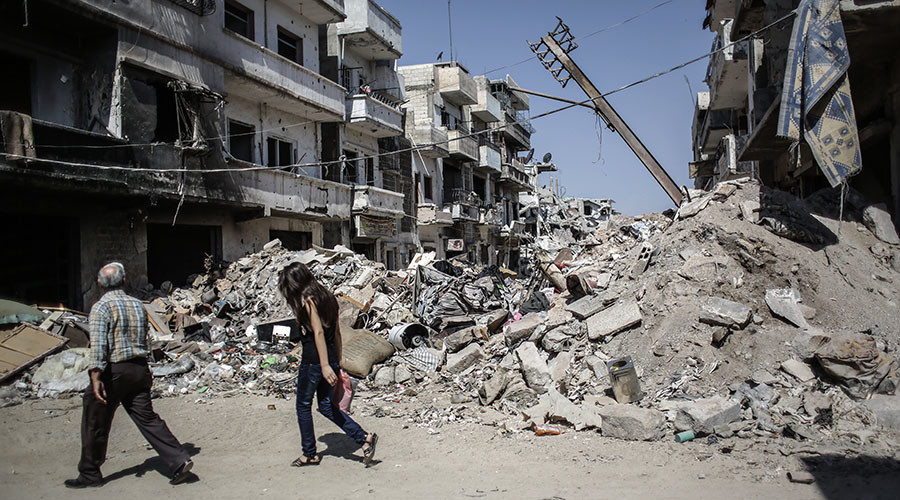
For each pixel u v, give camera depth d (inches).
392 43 1112.2
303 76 829.8
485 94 1664.6
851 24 396.2
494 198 1861.5
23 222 489.7
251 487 191.5
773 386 270.1
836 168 352.8
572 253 653.9
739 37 717.9
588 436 248.7
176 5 593.0
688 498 177.3
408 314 517.7
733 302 315.0
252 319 536.4
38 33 501.7
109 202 542.3
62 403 315.0
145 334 198.8
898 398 252.7
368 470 209.0
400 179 1226.6
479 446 239.3
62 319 421.7
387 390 354.9
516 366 350.3
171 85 578.2
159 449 193.9
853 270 360.5
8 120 413.1
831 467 201.3
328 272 614.9
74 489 190.4
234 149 763.4
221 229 709.9
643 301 354.0
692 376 289.1
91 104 536.4
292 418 290.4
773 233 385.1
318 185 866.8
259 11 785.6
